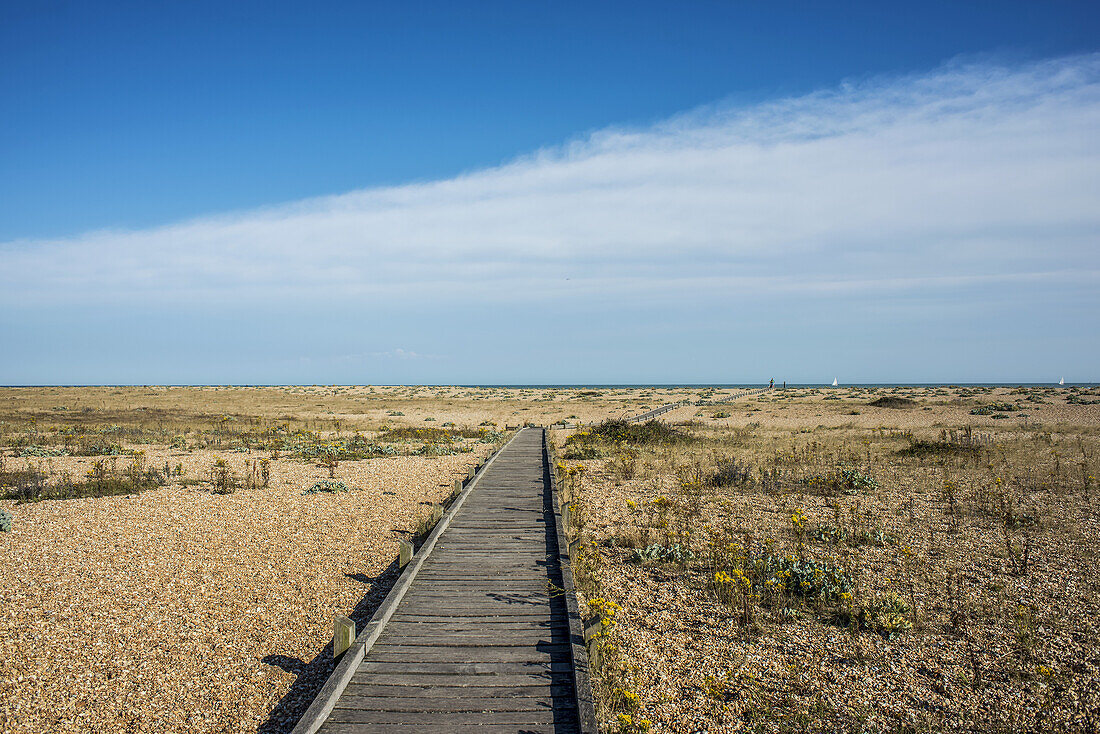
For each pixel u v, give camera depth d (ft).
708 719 19.63
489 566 31.01
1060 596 29.01
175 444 86.28
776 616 27.32
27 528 38.47
